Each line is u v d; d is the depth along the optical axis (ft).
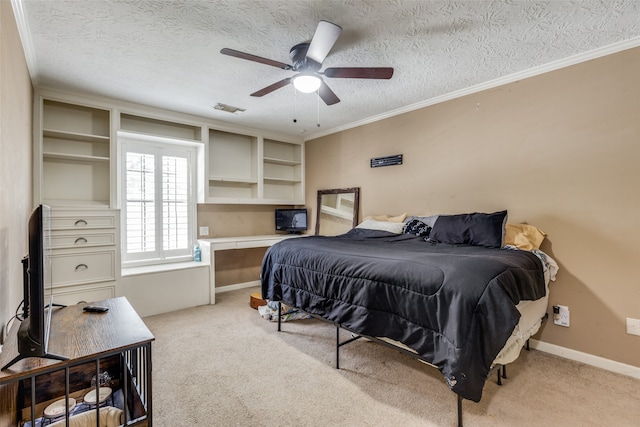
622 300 7.32
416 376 6.97
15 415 4.36
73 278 9.61
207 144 13.47
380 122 12.89
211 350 8.34
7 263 4.95
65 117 10.60
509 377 6.97
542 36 7.12
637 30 6.83
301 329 9.89
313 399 6.15
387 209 12.66
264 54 7.95
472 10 6.25
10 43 5.49
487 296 4.77
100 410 4.45
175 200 13.26
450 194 10.59
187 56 8.05
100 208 10.14
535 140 8.68
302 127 14.85
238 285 15.34
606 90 7.54
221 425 5.42
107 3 5.93
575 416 5.59
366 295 6.30
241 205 15.57
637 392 6.39
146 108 11.66
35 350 3.57
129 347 4.07
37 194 9.33
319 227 15.60
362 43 7.43
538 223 8.61
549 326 8.29
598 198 7.66
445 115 10.71
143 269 11.53
